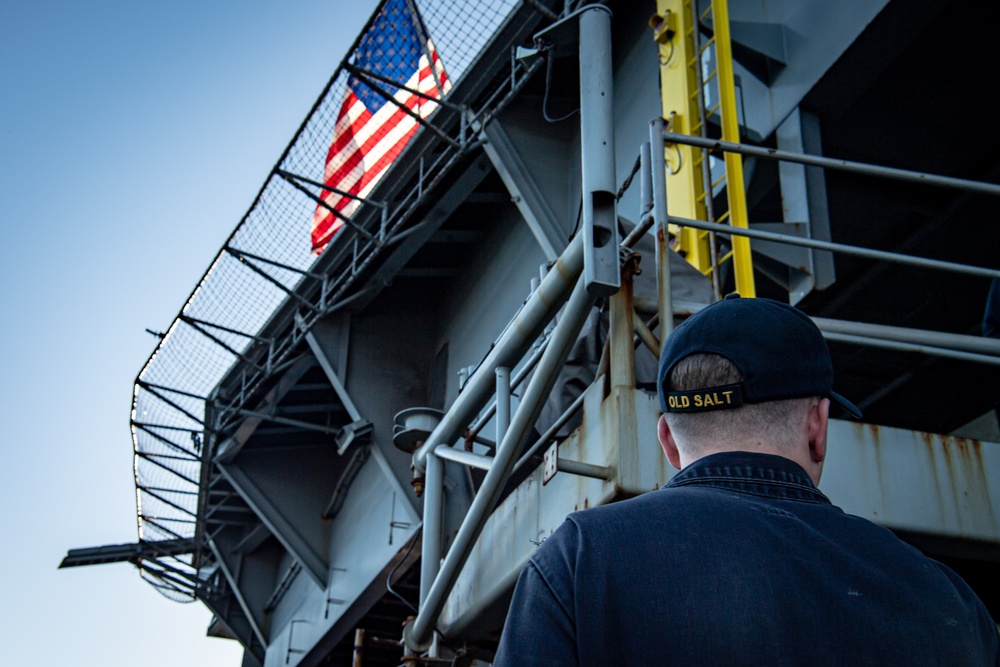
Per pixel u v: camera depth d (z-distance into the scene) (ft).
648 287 16.17
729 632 4.18
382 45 32.63
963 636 4.34
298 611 56.44
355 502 50.08
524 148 34.96
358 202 39.93
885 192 24.52
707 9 24.81
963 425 28.48
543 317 15.44
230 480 52.85
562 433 16.97
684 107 23.90
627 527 4.50
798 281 21.27
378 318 45.70
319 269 42.57
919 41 21.49
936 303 27.20
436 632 18.75
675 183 22.86
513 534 16.10
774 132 23.22
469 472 31.09
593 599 4.31
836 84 22.30
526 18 31.65
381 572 42.93
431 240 42.57
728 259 21.74
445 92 35.94
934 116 23.27
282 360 46.09
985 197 24.34
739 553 4.37
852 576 4.38
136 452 50.85
